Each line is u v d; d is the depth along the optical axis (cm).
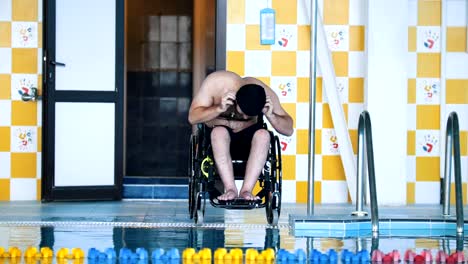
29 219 2494
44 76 3023
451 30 3123
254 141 2270
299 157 3103
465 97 3120
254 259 1750
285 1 3094
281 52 3097
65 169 3062
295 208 2886
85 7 3081
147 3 4225
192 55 4231
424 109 3125
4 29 3094
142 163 4225
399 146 3019
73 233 2195
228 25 3081
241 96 2264
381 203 3020
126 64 4191
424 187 3131
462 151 3116
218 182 2480
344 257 1762
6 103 3092
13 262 1723
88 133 3081
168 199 3186
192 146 2373
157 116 4228
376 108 3019
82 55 3077
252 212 2772
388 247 2022
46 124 3028
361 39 3103
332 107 3047
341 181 3103
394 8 3016
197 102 2338
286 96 3097
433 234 2309
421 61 3123
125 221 2458
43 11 3047
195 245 2000
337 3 3098
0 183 3097
